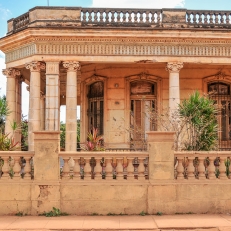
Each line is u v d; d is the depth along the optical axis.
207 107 9.68
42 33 13.37
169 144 7.82
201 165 7.94
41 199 7.56
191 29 13.45
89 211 7.60
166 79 16.33
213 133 9.77
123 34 13.50
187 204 7.70
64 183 7.62
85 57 13.75
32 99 13.84
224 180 7.84
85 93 17.17
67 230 6.55
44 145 7.71
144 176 7.84
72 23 13.78
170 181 7.72
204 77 16.41
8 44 14.84
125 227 6.66
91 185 7.64
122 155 7.80
